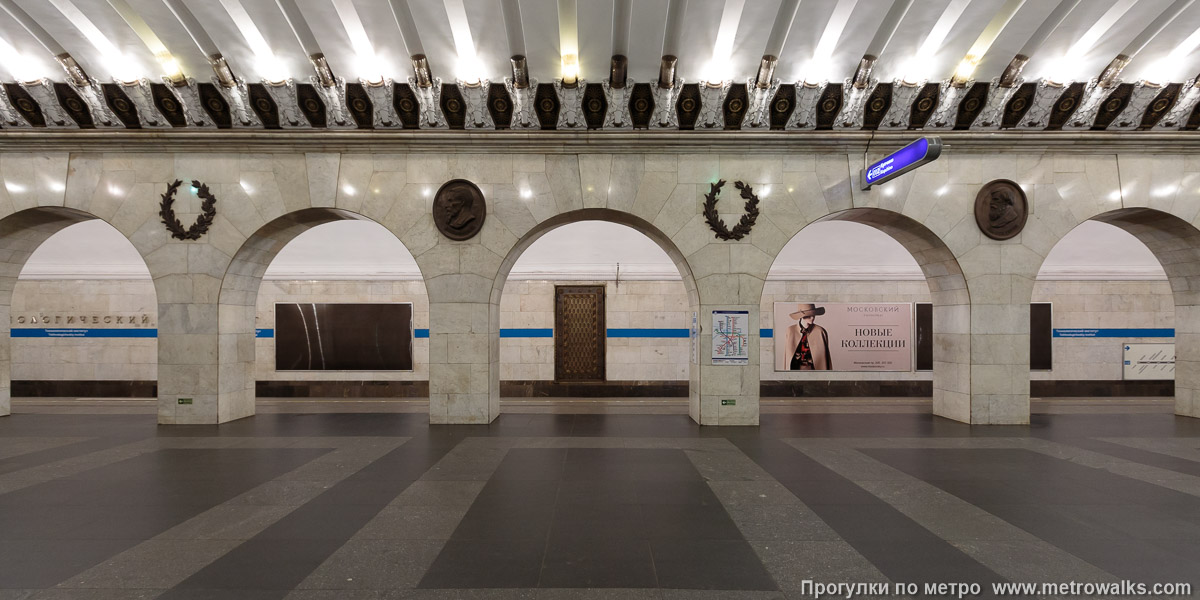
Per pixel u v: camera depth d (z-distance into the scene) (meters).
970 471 6.22
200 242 9.15
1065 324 13.95
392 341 13.80
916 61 8.27
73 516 4.73
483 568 3.72
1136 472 6.17
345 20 7.70
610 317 13.91
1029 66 8.36
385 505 5.02
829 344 13.80
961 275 9.30
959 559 3.88
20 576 3.61
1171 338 13.84
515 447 7.46
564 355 13.91
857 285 13.86
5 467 6.39
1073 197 9.14
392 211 9.12
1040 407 11.24
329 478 5.92
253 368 10.20
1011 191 9.14
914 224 9.34
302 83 8.58
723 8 7.61
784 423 9.32
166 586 3.47
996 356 9.20
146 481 5.81
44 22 7.62
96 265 13.85
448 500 5.16
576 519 4.67
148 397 13.67
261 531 4.39
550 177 9.12
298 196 9.12
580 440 7.91
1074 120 8.82
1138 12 7.52
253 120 8.77
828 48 8.09
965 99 8.66
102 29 7.79
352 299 13.85
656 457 6.89
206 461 6.67
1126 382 13.87
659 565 3.77
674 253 9.80
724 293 9.16
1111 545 4.12
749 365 9.16
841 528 4.47
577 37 7.98
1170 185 9.10
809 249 13.62
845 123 8.87
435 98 8.60
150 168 9.13
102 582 3.52
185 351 9.18
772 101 8.71
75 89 8.48
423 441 7.84
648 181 9.14
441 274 9.16
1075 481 5.83
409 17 7.77
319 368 13.77
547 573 3.65
